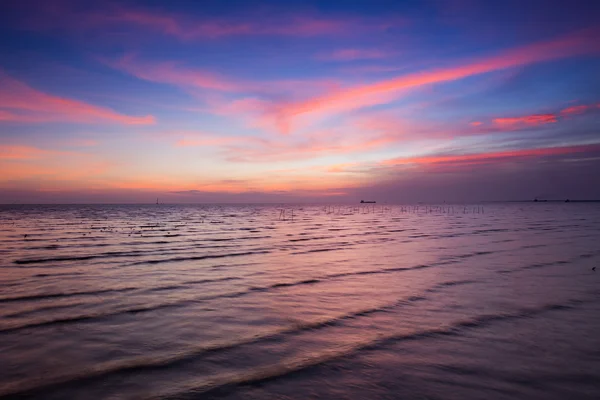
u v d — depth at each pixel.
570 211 110.25
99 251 23.94
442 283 14.12
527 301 11.49
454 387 6.29
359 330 9.07
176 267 18.11
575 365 7.10
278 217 84.19
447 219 70.12
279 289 13.40
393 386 6.34
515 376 6.67
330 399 5.93
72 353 7.72
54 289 13.38
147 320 9.91
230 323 9.64
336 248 25.66
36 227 45.97
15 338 8.54
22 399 5.90
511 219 66.00
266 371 6.91
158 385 6.39
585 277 14.96
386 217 83.06
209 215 93.94
